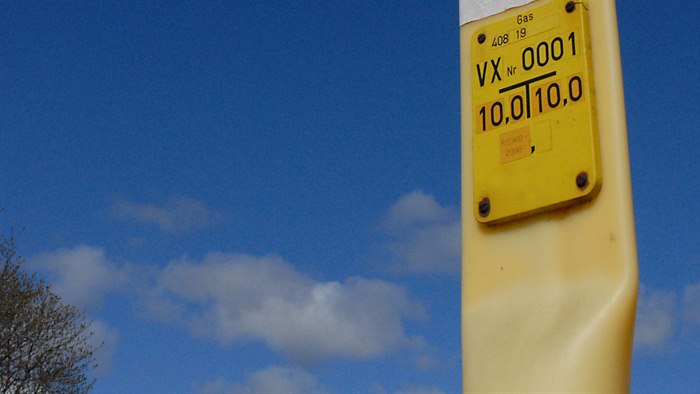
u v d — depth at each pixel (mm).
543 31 2576
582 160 2367
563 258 2367
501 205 2510
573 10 2525
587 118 2389
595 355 2209
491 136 2600
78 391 17125
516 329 2385
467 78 2738
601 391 2184
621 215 2287
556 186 2400
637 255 2264
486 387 2385
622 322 2223
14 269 17109
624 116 2379
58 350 17078
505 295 2449
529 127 2514
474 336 2469
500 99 2615
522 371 2322
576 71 2457
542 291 2375
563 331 2287
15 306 16703
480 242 2553
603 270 2283
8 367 16312
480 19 2760
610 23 2465
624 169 2322
